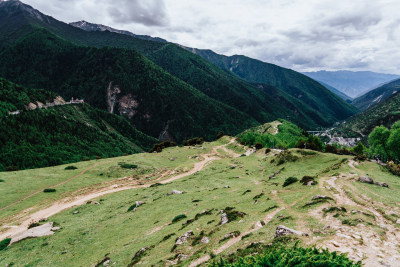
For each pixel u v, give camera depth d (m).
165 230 28.48
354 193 27.81
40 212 50.94
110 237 32.31
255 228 20.52
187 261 17.42
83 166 90.88
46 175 77.81
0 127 124.38
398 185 33.09
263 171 66.50
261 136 155.00
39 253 30.92
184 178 72.69
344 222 17.98
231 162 91.38
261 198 32.00
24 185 66.88
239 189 45.16
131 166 91.12
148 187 64.88
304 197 27.98
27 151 119.94
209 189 51.78
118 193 62.09
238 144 137.88
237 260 13.05
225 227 22.45
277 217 21.94
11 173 77.31
